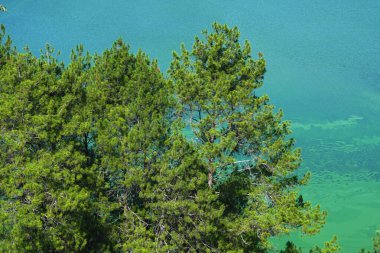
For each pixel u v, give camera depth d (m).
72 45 102.44
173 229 23.36
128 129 23.69
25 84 21.52
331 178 57.66
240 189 25.17
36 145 21.77
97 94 24.17
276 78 88.06
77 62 26.66
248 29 113.00
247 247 24.47
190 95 25.48
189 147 23.27
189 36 108.81
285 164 24.86
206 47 26.50
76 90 24.05
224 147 23.64
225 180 25.84
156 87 25.64
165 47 102.25
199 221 22.77
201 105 25.19
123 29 112.56
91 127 23.14
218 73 25.78
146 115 23.72
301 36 108.12
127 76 25.83
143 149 22.69
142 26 114.94
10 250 18.52
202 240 23.66
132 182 22.50
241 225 23.62
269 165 25.17
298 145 65.94
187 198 23.05
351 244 44.50
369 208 51.06
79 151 22.25
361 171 59.12
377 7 128.75
